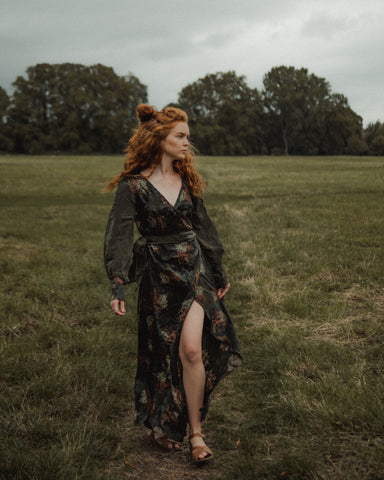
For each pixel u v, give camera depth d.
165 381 2.42
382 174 25.72
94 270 6.21
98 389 3.06
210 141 89.50
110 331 4.13
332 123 92.81
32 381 3.16
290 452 2.37
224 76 97.88
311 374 3.18
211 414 2.81
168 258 2.45
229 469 2.32
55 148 91.12
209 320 2.46
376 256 6.25
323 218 10.02
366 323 4.07
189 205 2.50
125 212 2.41
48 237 8.82
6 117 91.94
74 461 2.33
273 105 95.44
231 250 7.09
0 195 18.30
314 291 5.06
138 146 2.47
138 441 2.59
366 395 2.74
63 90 92.88
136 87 94.50
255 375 3.30
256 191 18.28
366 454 2.27
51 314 4.57
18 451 2.36
